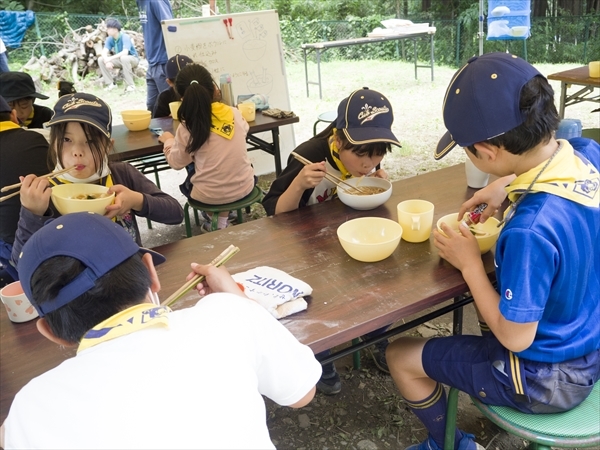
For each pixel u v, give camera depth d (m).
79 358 0.85
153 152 3.03
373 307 1.32
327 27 11.86
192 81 3.12
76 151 1.76
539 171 1.17
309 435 1.93
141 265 0.94
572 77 3.88
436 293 1.35
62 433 0.78
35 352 1.26
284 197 1.95
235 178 3.02
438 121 6.27
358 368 2.25
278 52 4.72
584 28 9.80
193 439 0.79
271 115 3.60
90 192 1.67
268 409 2.07
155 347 0.85
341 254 1.60
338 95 8.10
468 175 2.02
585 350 1.24
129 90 9.27
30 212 1.67
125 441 0.77
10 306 1.36
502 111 1.12
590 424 1.25
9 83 3.13
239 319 0.94
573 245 1.15
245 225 1.85
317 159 2.06
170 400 0.81
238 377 0.87
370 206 1.87
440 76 9.20
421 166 4.81
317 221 1.84
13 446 0.79
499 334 1.21
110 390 0.80
